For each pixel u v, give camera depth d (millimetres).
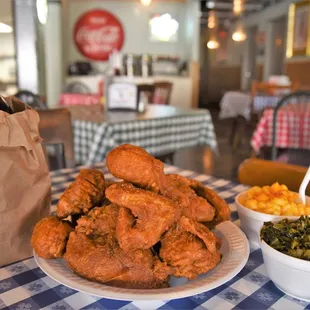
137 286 524
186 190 607
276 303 544
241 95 4684
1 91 4230
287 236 568
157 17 6574
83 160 2254
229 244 640
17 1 4012
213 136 2748
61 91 5586
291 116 2773
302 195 766
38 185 652
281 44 8211
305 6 6461
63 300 548
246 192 832
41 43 4645
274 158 2244
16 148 605
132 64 5871
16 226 630
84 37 6246
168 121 2396
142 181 539
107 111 2598
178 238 533
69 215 591
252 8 8578
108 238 547
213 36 11211
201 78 11570
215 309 530
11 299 550
